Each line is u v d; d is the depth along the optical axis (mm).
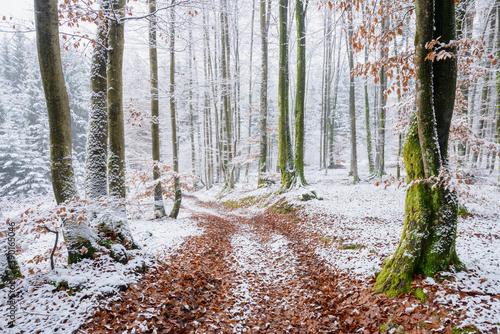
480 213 8531
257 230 10508
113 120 5988
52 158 4488
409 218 4285
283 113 14680
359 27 4289
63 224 4762
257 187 17953
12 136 20266
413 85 4918
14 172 20281
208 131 28688
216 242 8367
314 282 5426
